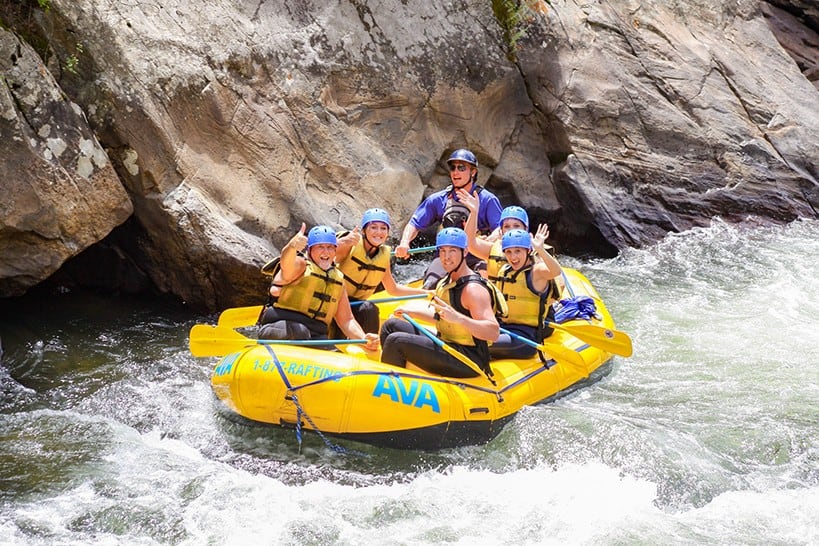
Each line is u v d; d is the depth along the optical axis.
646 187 11.95
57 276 8.95
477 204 7.99
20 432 6.52
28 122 7.69
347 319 7.18
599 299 8.61
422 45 10.76
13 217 7.57
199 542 5.40
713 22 13.55
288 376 6.38
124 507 5.69
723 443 6.69
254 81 9.37
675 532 5.62
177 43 8.85
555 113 11.68
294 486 6.04
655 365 8.08
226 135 9.04
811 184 12.76
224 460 6.32
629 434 6.62
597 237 11.55
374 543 5.44
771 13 15.42
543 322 7.36
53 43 8.19
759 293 9.93
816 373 7.89
